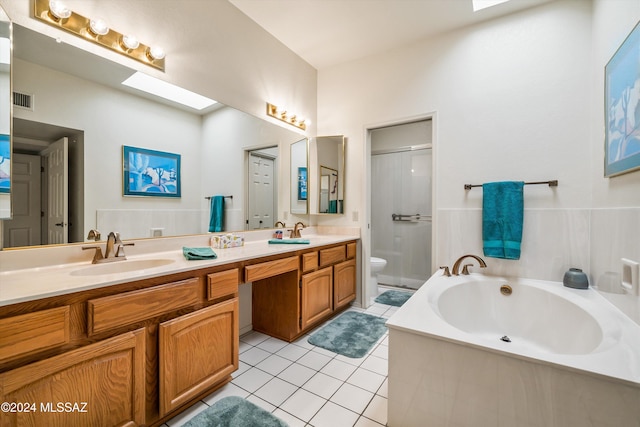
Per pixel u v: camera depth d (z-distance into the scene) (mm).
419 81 2676
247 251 1922
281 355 2020
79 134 1499
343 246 2746
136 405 1188
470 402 1160
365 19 2389
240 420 1378
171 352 1309
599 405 961
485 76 2381
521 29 2254
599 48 1859
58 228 1424
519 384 1074
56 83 1412
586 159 2027
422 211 3707
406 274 3812
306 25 2482
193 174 2039
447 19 2373
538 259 2174
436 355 1224
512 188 2193
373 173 4012
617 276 1565
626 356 1048
